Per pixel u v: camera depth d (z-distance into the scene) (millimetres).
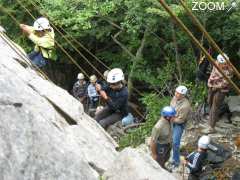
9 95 3816
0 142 3322
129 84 15922
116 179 4449
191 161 9625
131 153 4617
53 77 18625
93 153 5367
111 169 4559
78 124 6426
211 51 14219
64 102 6617
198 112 12516
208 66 12648
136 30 15047
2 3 17000
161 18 14578
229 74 11383
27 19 17094
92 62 18875
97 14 15727
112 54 18000
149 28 15055
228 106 12797
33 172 3316
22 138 3482
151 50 16656
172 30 14797
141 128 10547
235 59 16203
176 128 10117
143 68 16000
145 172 4410
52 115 5387
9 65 6527
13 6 16812
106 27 16484
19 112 3676
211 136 11750
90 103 13859
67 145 3791
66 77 19109
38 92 6328
